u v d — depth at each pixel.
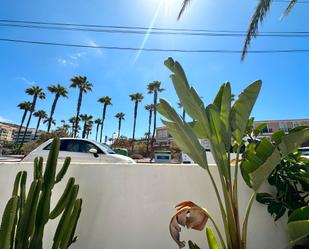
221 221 2.49
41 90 42.38
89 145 6.59
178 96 2.30
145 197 2.43
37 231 1.54
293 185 2.47
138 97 44.12
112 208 2.37
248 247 2.48
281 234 2.53
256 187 1.91
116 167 2.45
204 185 2.56
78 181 2.37
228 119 2.17
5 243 1.28
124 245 2.30
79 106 36.94
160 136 48.06
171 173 2.53
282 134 2.28
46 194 1.64
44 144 6.13
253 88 2.21
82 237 2.27
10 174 2.29
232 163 2.78
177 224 1.82
